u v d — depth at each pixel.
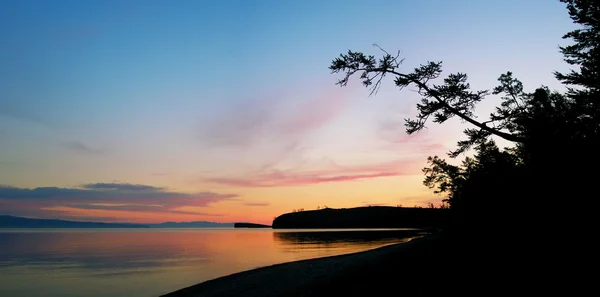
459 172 22.44
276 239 97.19
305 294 14.43
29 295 24.05
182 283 27.34
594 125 13.79
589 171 12.71
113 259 47.19
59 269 37.28
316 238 94.75
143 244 84.12
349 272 16.73
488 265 12.46
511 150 18.98
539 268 11.11
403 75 14.76
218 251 59.47
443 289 11.22
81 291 25.08
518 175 16.20
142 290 24.84
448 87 14.13
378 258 19.98
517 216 15.59
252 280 21.44
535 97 16.84
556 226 13.31
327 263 25.39
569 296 9.06
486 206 17.97
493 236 15.98
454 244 17.38
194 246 75.19
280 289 16.89
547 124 13.91
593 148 12.80
